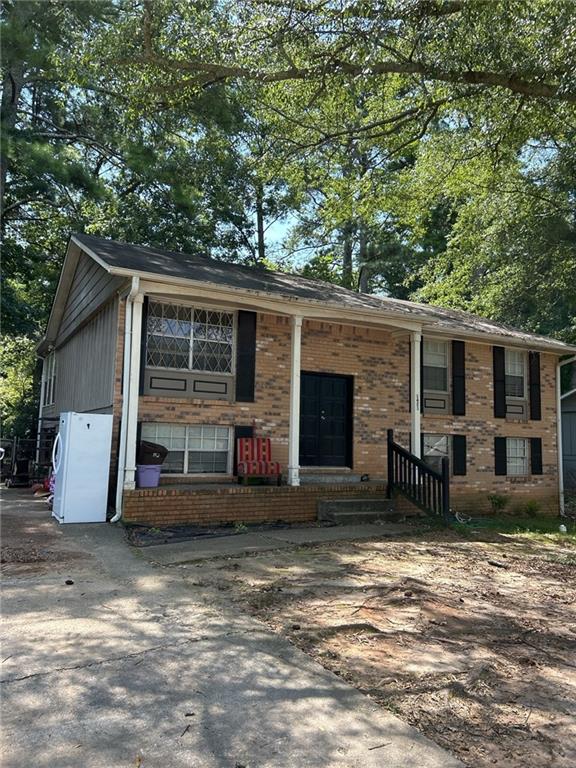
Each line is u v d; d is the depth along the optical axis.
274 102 11.77
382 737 2.99
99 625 4.49
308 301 10.44
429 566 7.18
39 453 17.05
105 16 12.72
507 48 8.41
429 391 13.30
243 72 9.32
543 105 9.58
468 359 13.82
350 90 9.94
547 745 3.00
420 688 3.62
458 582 6.46
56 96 19.77
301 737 2.95
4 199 19.73
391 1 7.99
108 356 10.34
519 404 14.73
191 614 4.84
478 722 3.22
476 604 5.61
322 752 2.82
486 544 9.09
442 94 10.52
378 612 5.14
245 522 9.65
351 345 12.23
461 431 13.52
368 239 26.53
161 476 9.91
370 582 6.14
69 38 13.97
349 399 12.22
